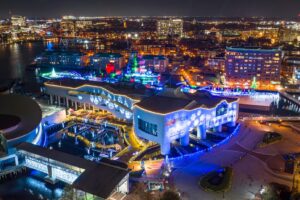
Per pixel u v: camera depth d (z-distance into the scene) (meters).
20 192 105.88
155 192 98.25
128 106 164.38
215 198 95.00
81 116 174.88
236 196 95.94
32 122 136.62
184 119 129.88
